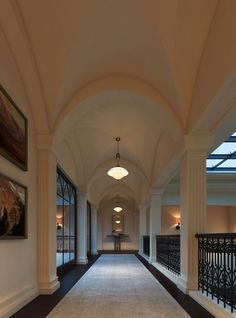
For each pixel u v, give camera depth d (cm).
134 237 2550
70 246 1190
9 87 534
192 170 682
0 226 458
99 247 2545
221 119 593
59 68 622
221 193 1614
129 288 723
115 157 1325
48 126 694
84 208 1351
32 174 661
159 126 968
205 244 620
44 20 538
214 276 568
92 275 946
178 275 867
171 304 565
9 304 496
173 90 661
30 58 573
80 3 516
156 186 1300
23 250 584
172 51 595
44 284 668
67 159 1068
